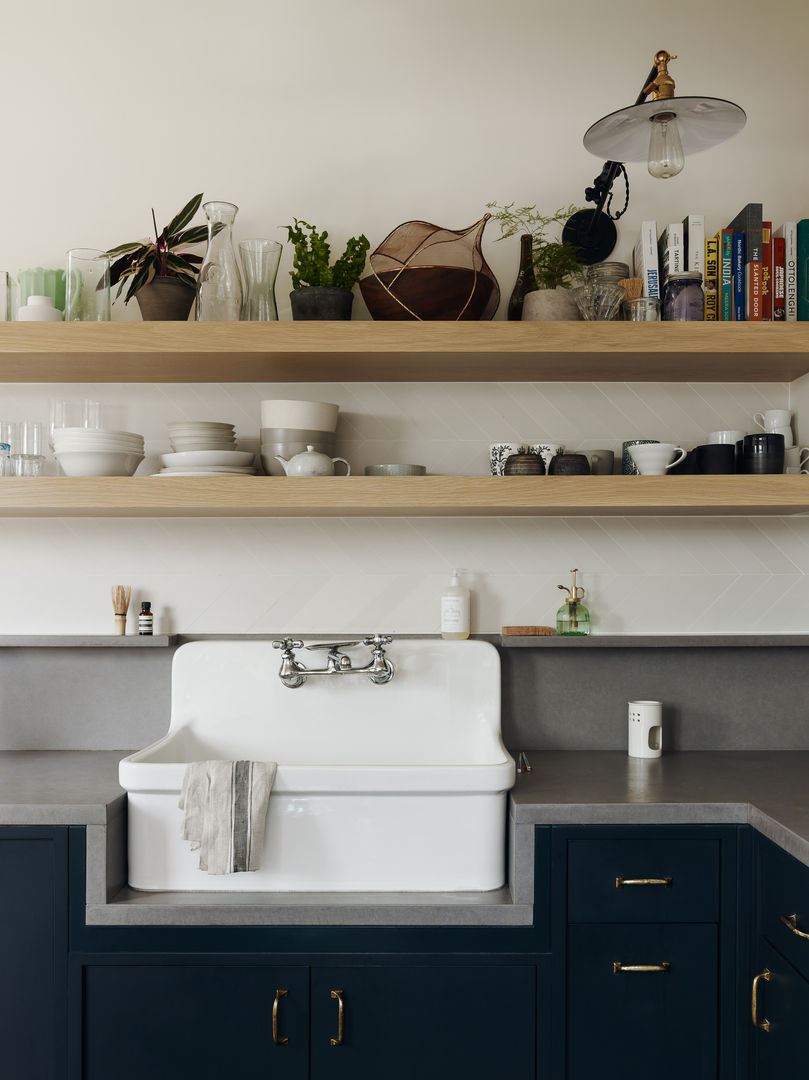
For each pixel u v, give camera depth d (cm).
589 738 242
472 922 184
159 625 243
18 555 243
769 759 231
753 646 237
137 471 243
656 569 245
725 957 186
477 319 222
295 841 189
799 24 247
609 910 186
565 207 246
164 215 246
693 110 183
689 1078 185
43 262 244
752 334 213
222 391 244
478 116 247
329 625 244
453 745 233
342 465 244
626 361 221
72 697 241
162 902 184
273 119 247
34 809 184
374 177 246
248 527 244
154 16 246
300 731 233
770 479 213
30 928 185
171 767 189
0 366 225
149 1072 184
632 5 247
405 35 247
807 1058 158
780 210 246
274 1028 183
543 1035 185
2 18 246
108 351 211
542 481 213
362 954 185
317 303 217
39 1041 184
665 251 225
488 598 244
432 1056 185
